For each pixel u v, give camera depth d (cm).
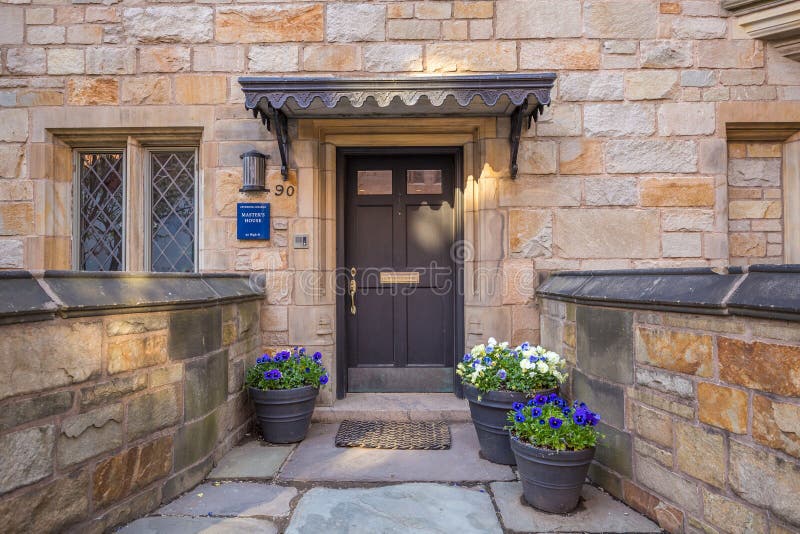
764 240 366
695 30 359
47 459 169
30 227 357
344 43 362
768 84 356
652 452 211
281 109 337
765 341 159
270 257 362
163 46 362
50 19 361
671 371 200
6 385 155
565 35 361
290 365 314
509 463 270
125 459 204
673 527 197
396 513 217
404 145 382
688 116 358
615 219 359
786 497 151
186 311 245
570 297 279
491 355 288
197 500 230
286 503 227
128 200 370
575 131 361
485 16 361
